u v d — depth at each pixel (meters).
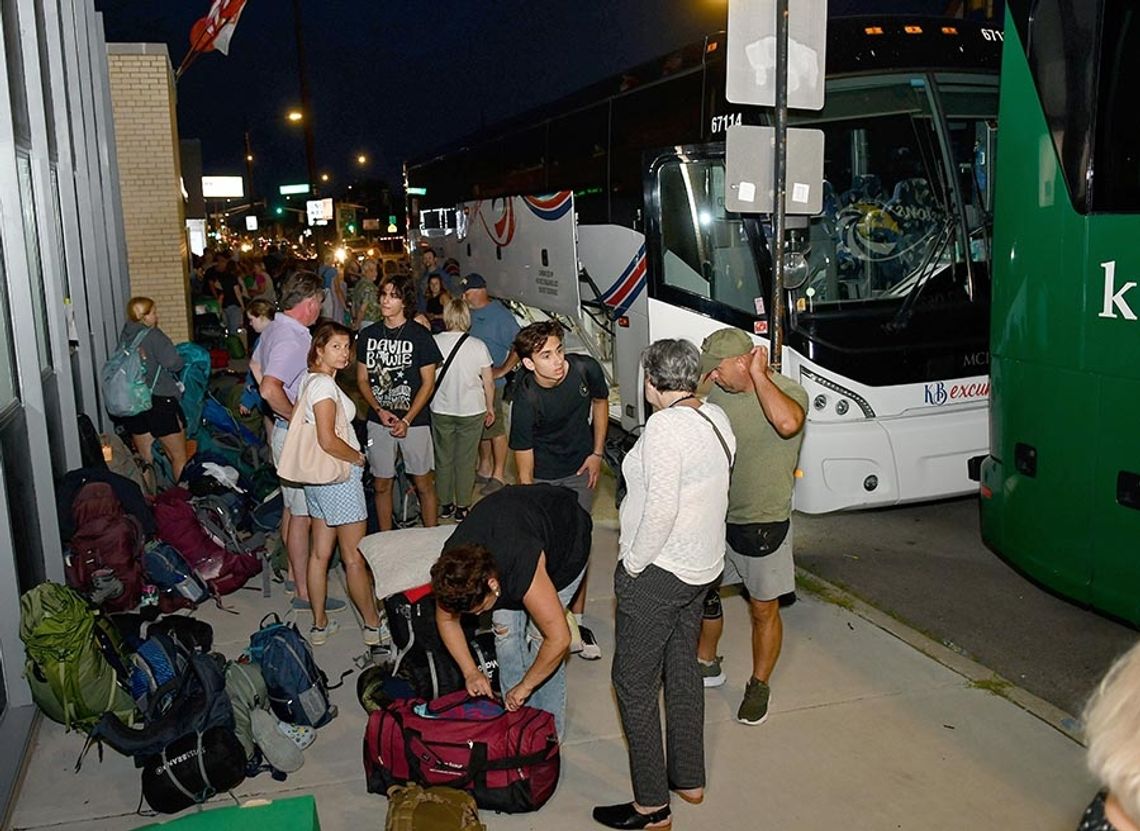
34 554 6.38
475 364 8.12
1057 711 5.18
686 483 4.09
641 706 4.20
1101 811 1.71
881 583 7.34
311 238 72.69
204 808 4.54
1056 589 6.16
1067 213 5.79
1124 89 5.39
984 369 8.32
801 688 5.48
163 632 5.54
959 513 8.97
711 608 5.39
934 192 8.27
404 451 7.68
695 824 4.33
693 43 9.17
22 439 6.25
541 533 4.34
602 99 10.86
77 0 12.26
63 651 4.98
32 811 4.57
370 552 5.10
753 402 4.76
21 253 6.38
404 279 7.41
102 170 13.91
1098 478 5.74
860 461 8.05
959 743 4.90
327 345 5.85
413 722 4.46
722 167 8.63
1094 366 5.69
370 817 4.43
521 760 4.38
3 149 6.33
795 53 6.00
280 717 5.09
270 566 7.45
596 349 11.55
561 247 12.02
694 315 8.93
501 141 14.23
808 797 4.50
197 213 31.59
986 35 8.52
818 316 8.02
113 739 4.55
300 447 5.81
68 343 8.55
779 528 4.85
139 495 6.97
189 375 9.66
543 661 4.34
